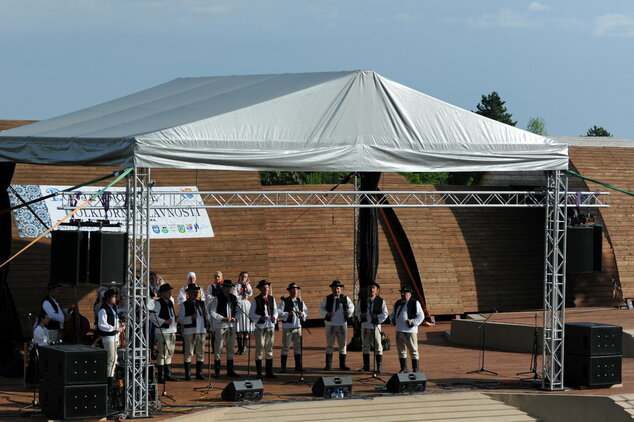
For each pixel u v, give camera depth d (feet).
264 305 68.13
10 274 90.12
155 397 56.95
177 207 61.36
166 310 64.80
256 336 67.97
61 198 94.02
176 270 97.25
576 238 67.05
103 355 53.26
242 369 72.79
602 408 61.77
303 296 101.96
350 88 63.31
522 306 110.63
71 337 64.90
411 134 63.26
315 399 60.49
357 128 62.18
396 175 113.80
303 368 73.67
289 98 61.36
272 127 60.03
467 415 60.29
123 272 55.16
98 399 53.11
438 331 99.25
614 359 65.16
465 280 109.91
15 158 61.93
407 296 68.80
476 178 122.11
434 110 64.34
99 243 54.24
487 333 87.66
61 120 70.54
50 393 53.47
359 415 58.49
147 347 55.62
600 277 107.45
